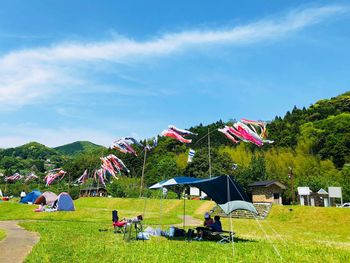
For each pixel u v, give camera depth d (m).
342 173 81.44
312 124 111.44
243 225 30.64
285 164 90.00
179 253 13.86
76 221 30.12
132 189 75.25
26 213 35.91
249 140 26.17
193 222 33.28
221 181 17.70
